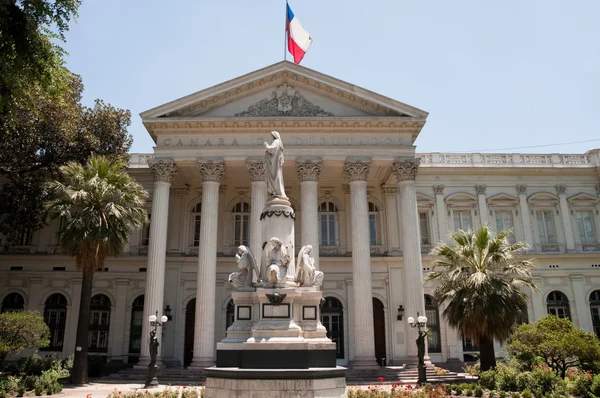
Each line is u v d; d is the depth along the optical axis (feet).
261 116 111.34
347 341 119.03
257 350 38.22
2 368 104.17
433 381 89.30
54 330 123.34
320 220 128.16
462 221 133.28
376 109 112.98
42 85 58.49
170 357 116.78
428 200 132.98
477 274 79.51
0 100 54.44
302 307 41.55
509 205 134.10
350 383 89.35
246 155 109.29
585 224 135.54
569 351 72.69
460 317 81.10
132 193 95.40
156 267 103.50
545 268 130.41
